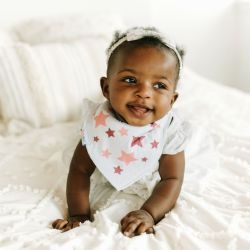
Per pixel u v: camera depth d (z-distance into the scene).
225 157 1.11
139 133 0.92
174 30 2.16
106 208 0.90
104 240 0.75
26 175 1.04
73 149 1.07
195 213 0.86
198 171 1.03
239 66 2.32
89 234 0.78
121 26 1.79
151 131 0.92
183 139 0.93
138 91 0.84
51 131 1.32
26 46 1.45
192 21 2.17
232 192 0.95
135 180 0.93
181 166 0.92
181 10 2.14
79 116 1.44
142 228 0.80
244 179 1.01
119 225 0.82
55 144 1.21
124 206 0.91
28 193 0.96
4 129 1.39
